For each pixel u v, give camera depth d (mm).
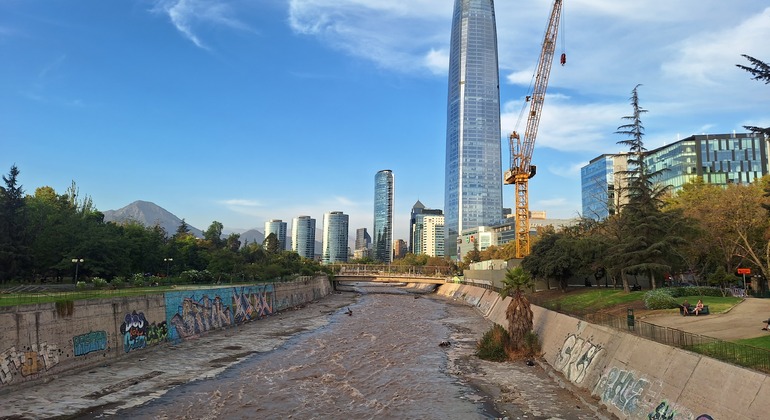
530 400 34594
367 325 78500
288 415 31547
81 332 41875
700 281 75188
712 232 64250
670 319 41781
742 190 65000
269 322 81062
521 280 51094
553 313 51938
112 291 58656
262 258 147625
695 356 25438
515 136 154250
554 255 82562
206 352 52375
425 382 40312
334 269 196875
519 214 152000
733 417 20953
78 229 86562
